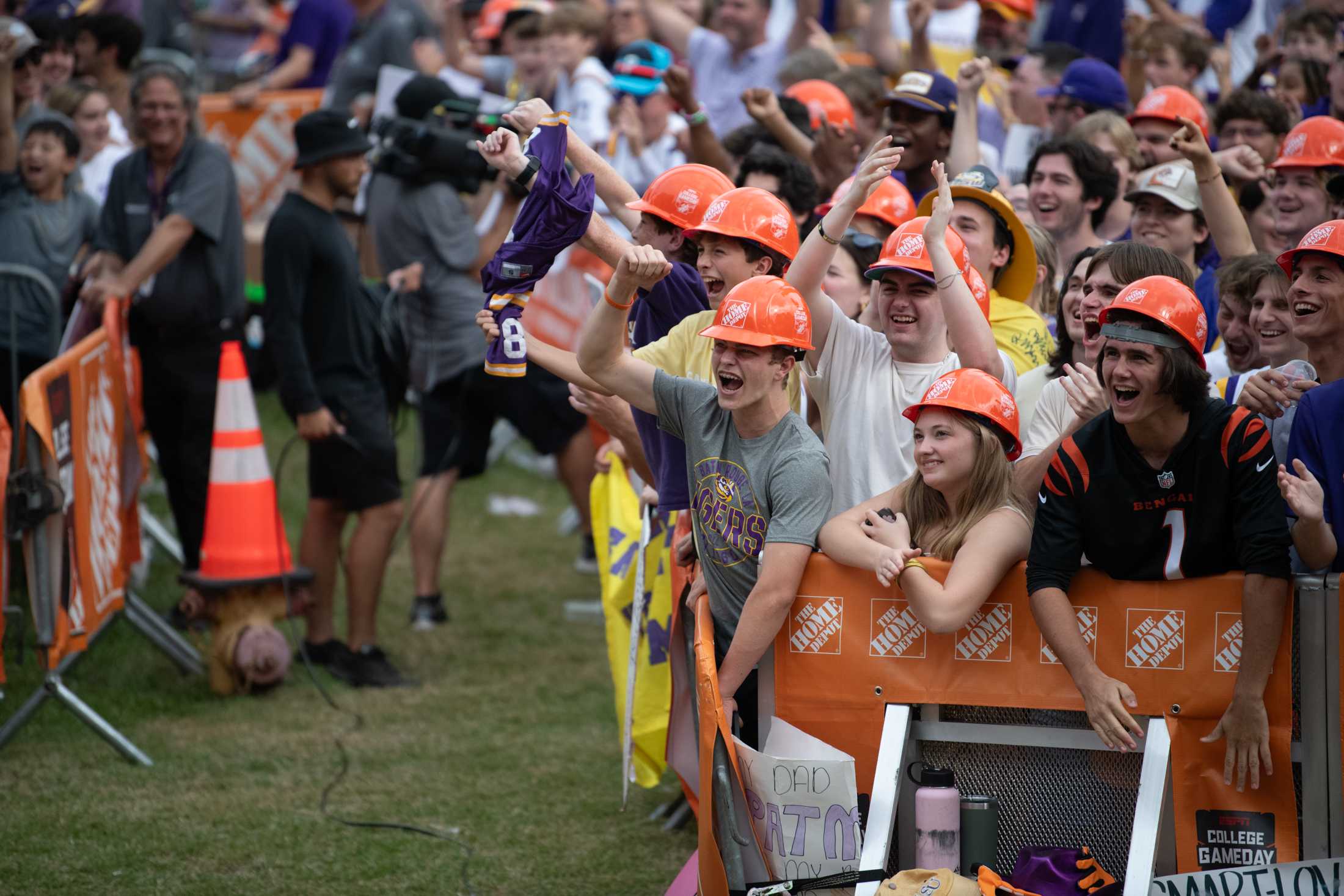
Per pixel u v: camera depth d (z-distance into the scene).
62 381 15.86
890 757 9.86
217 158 19.83
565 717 17.38
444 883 12.54
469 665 19.53
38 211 20.09
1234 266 11.82
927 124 17.02
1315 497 9.05
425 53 33.47
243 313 20.47
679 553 11.66
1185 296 9.11
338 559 19.30
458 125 21.17
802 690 10.27
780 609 10.07
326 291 18.48
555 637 20.89
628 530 13.91
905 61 24.81
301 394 18.11
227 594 17.91
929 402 9.89
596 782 15.23
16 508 15.06
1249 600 9.06
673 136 23.86
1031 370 13.12
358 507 18.77
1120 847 9.85
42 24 24.84
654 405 10.84
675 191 11.86
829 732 10.25
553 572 24.38
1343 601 9.05
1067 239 15.79
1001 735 9.96
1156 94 17.31
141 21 34.53
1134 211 15.13
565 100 23.97
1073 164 15.56
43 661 15.48
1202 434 9.14
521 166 10.47
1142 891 8.98
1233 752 9.23
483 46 31.88
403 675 19.02
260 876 12.63
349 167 18.53
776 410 10.35
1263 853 9.30
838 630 10.17
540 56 24.28
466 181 20.94
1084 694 9.42
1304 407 9.96
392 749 16.16
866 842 9.61
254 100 31.30
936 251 10.38
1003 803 10.10
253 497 18.06
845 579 10.15
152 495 27.39
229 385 18.38
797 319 9.97
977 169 13.70
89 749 15.91
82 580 16.39
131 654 19.47
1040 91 20.14
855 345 11.02
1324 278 10.22
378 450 18.73
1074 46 25.45
